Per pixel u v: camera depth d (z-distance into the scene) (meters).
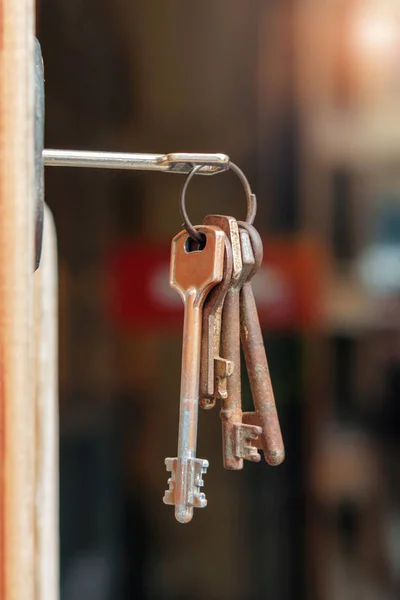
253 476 2.13
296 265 2.07
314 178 2.11
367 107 2.13
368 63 2.12
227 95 2.07
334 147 2.12
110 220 1.98
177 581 2.06
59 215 1.94
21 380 0.49
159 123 2.04
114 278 1.99
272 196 2.07
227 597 2.11
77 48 1.92
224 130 2.07
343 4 2.10
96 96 1.97
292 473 2.14
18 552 0.49
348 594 2.16
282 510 2.14
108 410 2.01
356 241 2.12
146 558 2.03
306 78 2.10
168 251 2.00
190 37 2.03
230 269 0.61
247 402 1.58
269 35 2.09
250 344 0.65
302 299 2.07
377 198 2.14
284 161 2.09
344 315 2.13
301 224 2.08
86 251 1.97
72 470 1.97
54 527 0.88
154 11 1.99
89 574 1.98
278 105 2.09
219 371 0.63
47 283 0.83
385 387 2.17
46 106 1.88
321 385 2.13
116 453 2.02
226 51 2.07
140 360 2.02
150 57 2.01
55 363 0.87
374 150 2.14
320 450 2.16
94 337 1.99
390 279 2.14
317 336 2.11
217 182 2.03
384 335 2.15
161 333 2.02
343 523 2.25
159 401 2.04
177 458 0.61
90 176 1.96
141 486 2.04
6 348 0.49
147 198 2.00
